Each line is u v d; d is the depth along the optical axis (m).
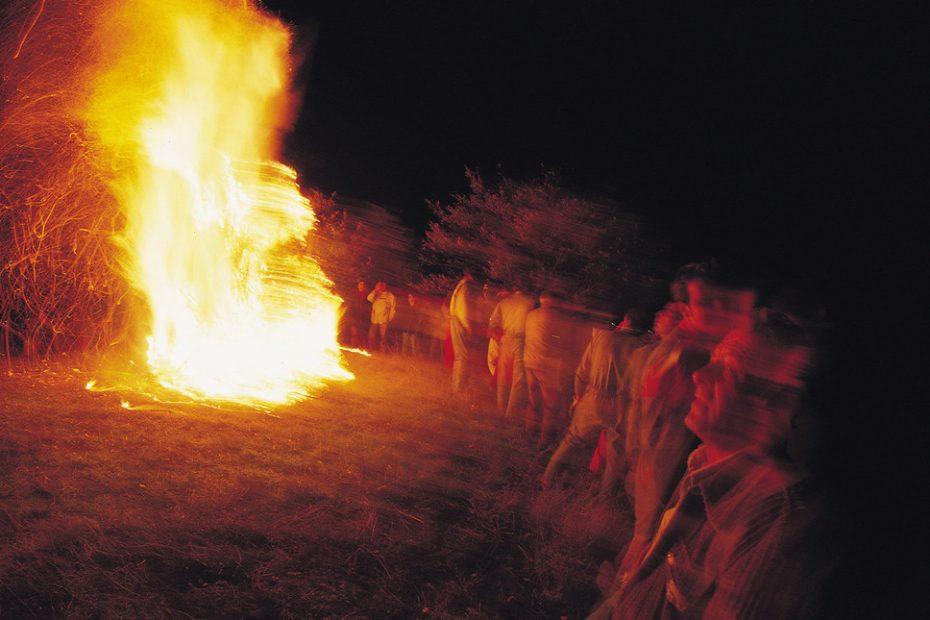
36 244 7.44
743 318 2.80
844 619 3.84
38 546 3.59
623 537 4.82
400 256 18.42
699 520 2.58
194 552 3.80
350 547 4.20
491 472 6.04
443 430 7.43
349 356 12.80
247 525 4.21
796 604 2.27
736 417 2.47
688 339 3.55
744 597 2.30
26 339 7.46
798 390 2.46
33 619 3.02
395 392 9.43
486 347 11.08
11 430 5.23
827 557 2.30
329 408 7.73
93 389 6.80
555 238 12.14
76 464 4.77
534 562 4.38
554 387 7.41
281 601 3.50
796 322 2.56
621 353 5.35
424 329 15.27
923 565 4.62
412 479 5.55
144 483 4.61
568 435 5.71
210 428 6.12
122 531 3.90
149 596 3.31
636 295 11.33
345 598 3.63
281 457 5.60
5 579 3.26
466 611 3.72
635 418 4.50
